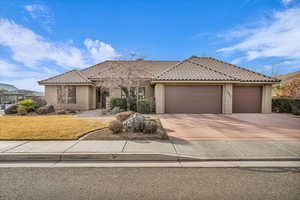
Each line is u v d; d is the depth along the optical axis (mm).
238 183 3141
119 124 6562
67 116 11742
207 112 13695
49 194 2775
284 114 13281
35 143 5324
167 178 3340
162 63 20859
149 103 13648
